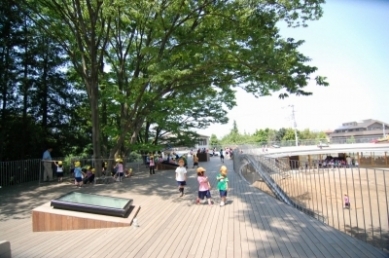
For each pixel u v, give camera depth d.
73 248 6.44
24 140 20.31
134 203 11.05
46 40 21.36
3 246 4.93
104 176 17.86
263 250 6.02
